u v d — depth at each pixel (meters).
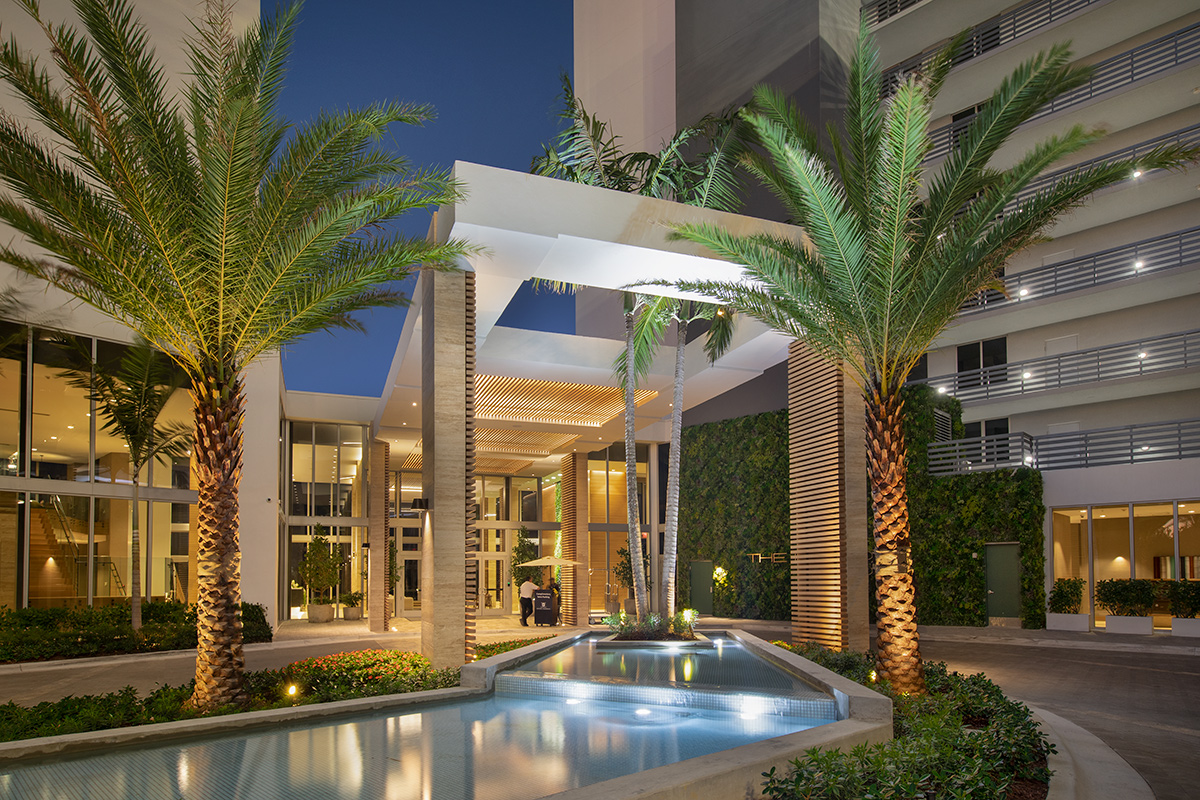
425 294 13.51
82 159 9.31
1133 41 27.20
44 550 17.48
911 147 9.60
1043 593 23.59
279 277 9.51
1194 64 24.03
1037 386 28.36
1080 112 26.58
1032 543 23.80
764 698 8.60
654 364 19.50
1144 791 6.81
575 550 26.77
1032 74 9.37
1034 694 12.48
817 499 15.20
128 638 17.08
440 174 10.30
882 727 7.07
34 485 17.34
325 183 10.12
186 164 9.70
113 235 9.08
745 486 30.48
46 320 17.67
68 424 18.16
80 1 8.78
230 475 9.69
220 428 9.66
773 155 10.20
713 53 34.47
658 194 15.96
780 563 28.69
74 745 6.82
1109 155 26.44
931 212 10.42
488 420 22.33
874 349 10.85
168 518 20.14
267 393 22.38
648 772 5.36
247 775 6.14
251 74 9.77
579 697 9.67
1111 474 23.20
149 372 17.89
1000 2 29.31
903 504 10.40
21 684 13.20
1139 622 21.81
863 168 11.05
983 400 28.70
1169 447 25.31
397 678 10.37
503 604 30.97
